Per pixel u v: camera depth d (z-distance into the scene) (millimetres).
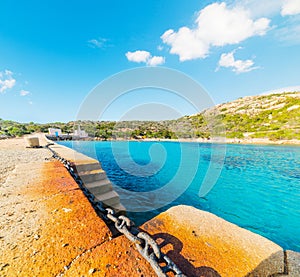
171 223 1521
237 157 16766
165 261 1041
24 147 10508
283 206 6402
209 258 1109
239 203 6672
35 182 2773
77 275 990
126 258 1114
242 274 989
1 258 1128
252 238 1330
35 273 1008
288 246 4215
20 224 1539
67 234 1385
